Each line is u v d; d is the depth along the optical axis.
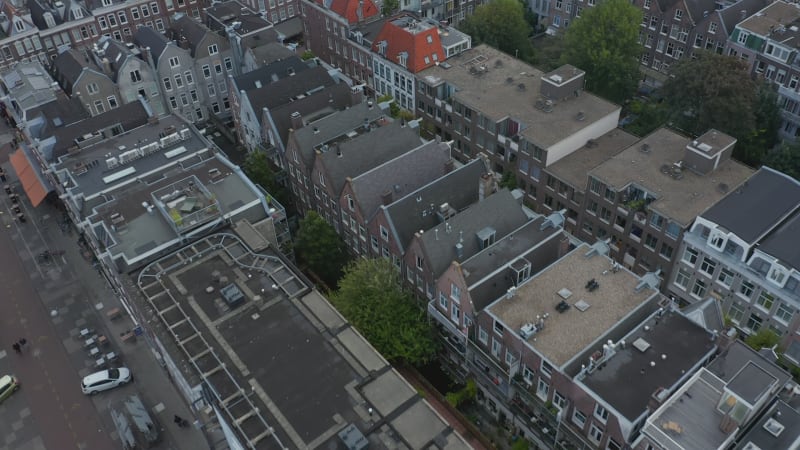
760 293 74.56
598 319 65.38
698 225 77.81
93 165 93.00
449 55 119.06
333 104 105.06
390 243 81.12
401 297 76.00
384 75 125.12
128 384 82.06
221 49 125.31
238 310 68.38
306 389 60.16
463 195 85.69
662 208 80.00
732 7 121.12
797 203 78.62
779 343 74.19
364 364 62.12
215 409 59.56
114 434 76.75
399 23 122.69
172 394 80.62
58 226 108.12
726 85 100.31
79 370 84.31
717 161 84.56
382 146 93.19
